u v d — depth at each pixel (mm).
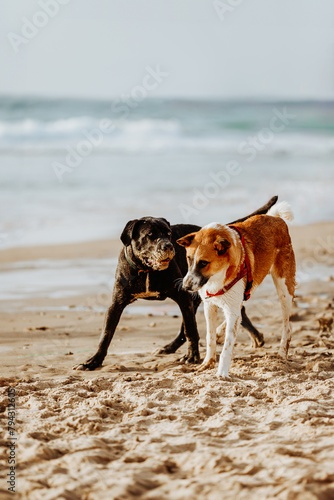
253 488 4422
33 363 8523
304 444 5258
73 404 6562
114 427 5898
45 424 5934
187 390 7012
